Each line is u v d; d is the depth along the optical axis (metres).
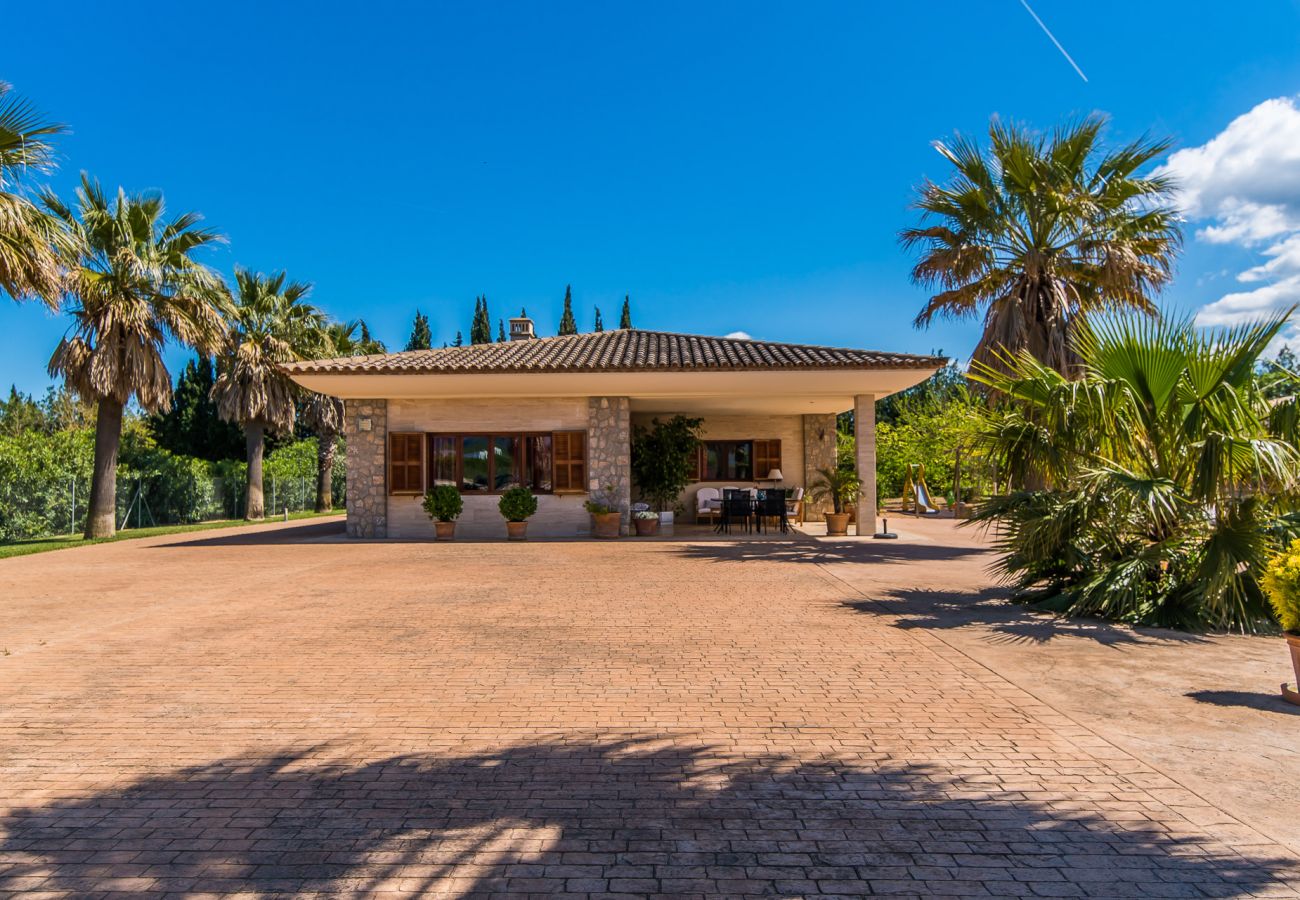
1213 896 2.81
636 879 2.95
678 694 5.34
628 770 4.01
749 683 5.60
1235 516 7.52
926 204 14.84
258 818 3.47
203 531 21.39
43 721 4.80
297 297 28.61
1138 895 2.82
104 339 18.73
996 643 6.81
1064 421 8.30
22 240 12.95
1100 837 3.25
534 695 5.32
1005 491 9.20
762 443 22.45
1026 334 14.25
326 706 5.09
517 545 15.83
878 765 4.05
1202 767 3.98
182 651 6.61
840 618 7.95
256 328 27.28
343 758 4.18
